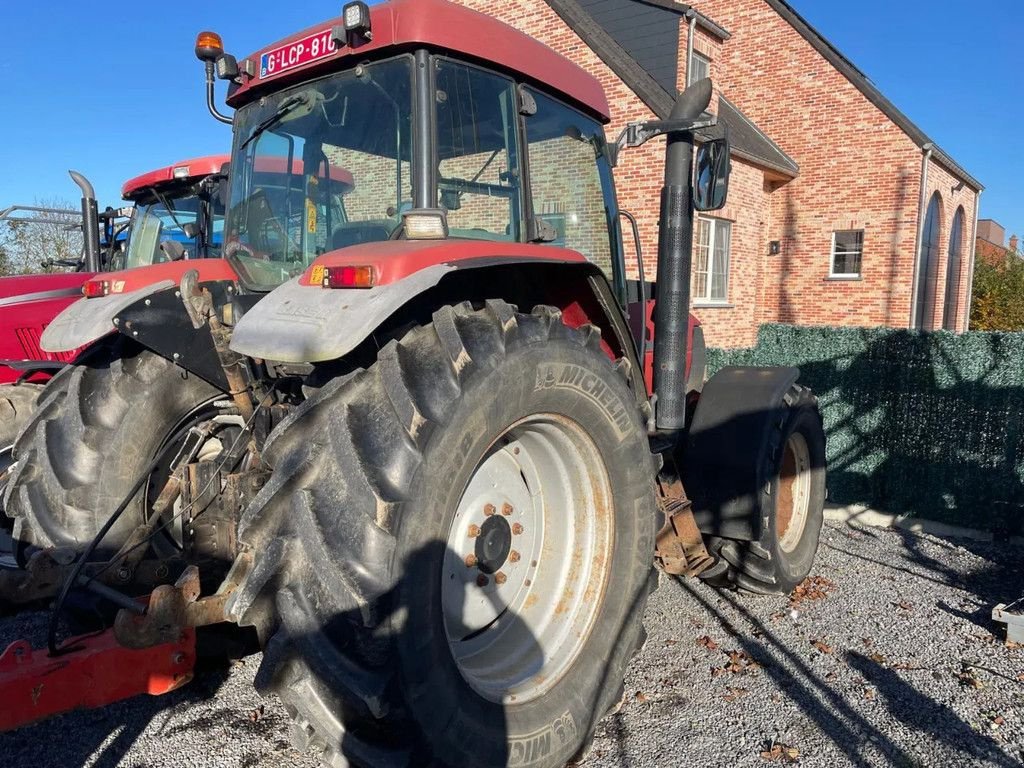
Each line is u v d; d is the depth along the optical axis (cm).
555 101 333
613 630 287
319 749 213
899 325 1530
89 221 647
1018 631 371
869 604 423
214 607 231
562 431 274
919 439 588
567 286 305
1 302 532
